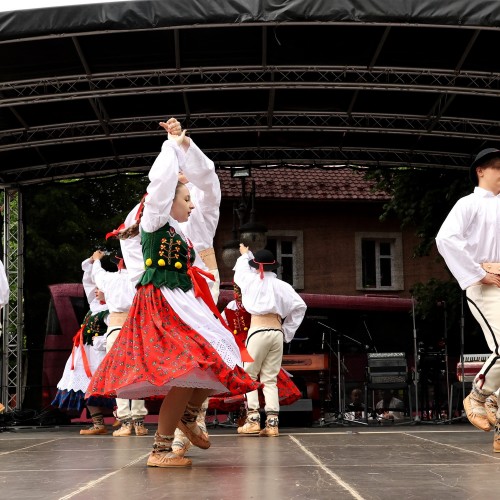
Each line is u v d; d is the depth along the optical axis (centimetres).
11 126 1118
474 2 831
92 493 317
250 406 802
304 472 384
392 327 1468
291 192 1991
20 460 505
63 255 2034
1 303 655
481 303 511
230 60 991
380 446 571
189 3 841
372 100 1092
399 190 1448
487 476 361
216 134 1173
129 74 1001
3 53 938
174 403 407
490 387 518
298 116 1138
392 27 911
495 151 523
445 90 1002
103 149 1203
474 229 520
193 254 422
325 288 2031
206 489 322
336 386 1214
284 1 834
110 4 845
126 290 808
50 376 1401
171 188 409
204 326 399
